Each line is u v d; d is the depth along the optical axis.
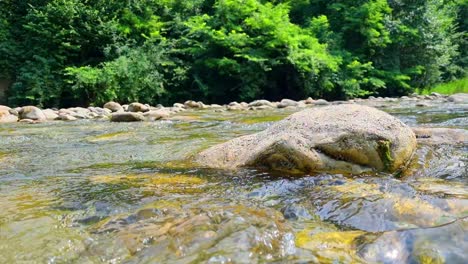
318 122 2.89
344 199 1.93
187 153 3.48
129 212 1.83
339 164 2.66
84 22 13.29
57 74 12.78
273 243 1.40
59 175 2.74
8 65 12.92
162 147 3.90
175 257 1.30
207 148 3.53
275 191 2.20
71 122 7.06
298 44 15.05
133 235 1.50
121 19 14.20
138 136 4.82
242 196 2.12
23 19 13.74
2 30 13.20
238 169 2.77
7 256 1.36
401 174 2.62
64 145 4.22
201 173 2.70
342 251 1.35
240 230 1.47
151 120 7.18
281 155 2.69
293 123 3.00
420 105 9.64
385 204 1.78
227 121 6.62
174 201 2.00
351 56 17.19
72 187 2.36
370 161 2.68
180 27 15.22
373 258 1.28
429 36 17.98
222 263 1.24
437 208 1.69
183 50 14.30
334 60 15.94
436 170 2.63
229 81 15.16
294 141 2.69
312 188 2.21
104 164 3.15
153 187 2.33
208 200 2.03
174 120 7.04
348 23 17.94
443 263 1.21
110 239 1.48
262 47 14.96
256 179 2.47
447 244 1.29
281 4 16.89
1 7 13.80
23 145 4.25
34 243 1.47
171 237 1.45
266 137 2.99
